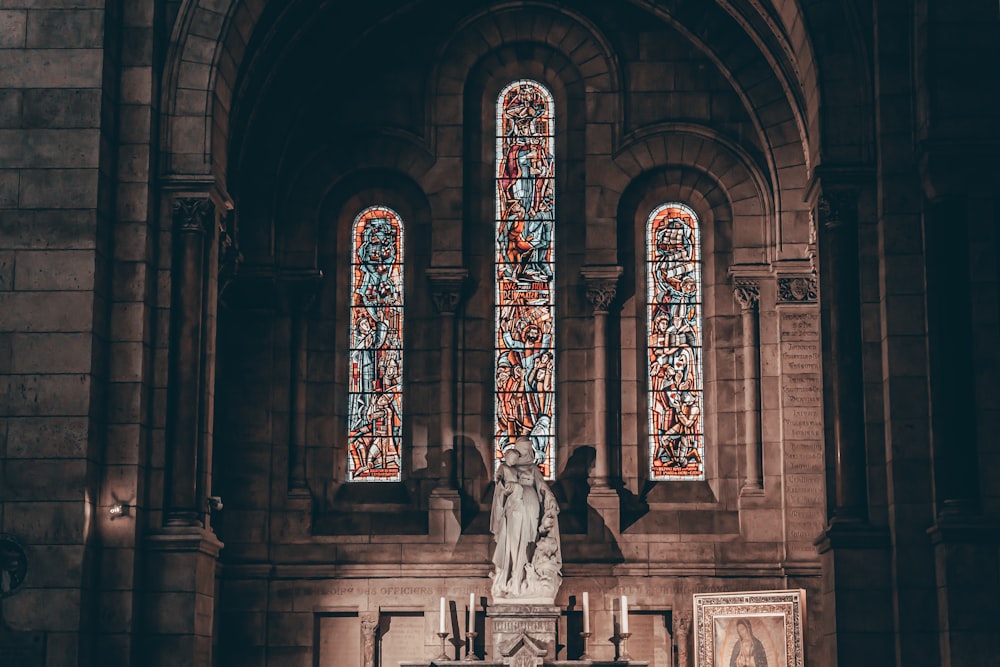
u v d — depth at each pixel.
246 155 32.31
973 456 22.81
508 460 30.03
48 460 23.56
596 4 33.38
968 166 23.38
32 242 24.19
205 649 25.02
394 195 33.25
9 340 23.92
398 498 32.19
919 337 24.03
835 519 24.55
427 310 32.84
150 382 25.05
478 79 33.56
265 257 32.09
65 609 23.11
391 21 33.22
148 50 25.52
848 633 23.77
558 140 33.38
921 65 23.91
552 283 33.00
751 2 29.58
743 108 32.97
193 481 25.02
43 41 24.77
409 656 31.28
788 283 31.89
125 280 24.89
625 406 32.38
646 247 33.09
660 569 31.25
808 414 31.55
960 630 22.19
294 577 31.34
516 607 29.31
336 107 33.16
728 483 32.00
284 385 32.22
